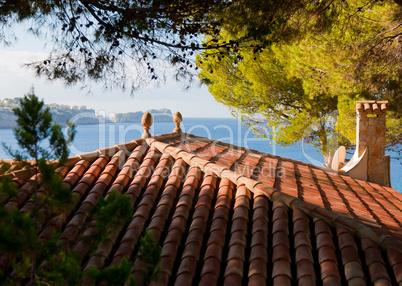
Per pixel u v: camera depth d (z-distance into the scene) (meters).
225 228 5.19
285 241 4.78
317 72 14.09
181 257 4.73
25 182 5.96
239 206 5.55
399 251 4.49
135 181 6.41
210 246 4.80
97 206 3.23
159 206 5.73
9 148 3.20
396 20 10.49
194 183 6.29
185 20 7.08
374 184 10.23
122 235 5.24
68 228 5.11
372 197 8.39
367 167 10.78
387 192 9.43
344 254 4.52
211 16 7.17
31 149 3.19
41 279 3.04
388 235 4.76
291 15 7.80
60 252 3.18
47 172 3.26
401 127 15.31
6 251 2.86
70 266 2.98
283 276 4.23
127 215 3.22
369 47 10.84
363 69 11.47
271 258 4.66
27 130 3.13
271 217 5.41
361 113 10.87
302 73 14.40
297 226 5.03
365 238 4.75
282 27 7.88
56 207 3.21
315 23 8.45
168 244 4.89
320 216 5.16
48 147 3.27
